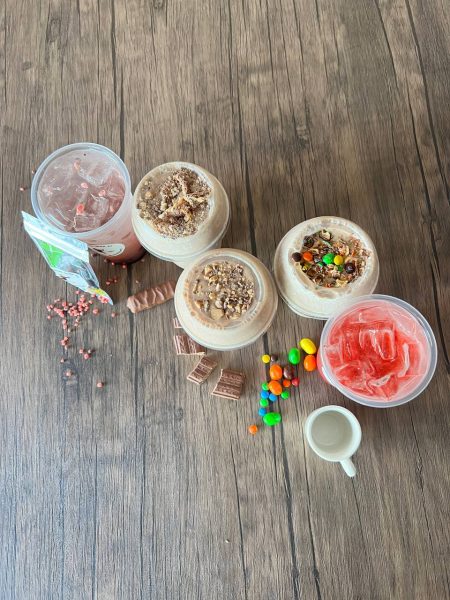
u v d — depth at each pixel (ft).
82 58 1.86
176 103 1.78
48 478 1.49
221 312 1.35
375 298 1.36
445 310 1.54
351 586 1.36
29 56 1.87
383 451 1.44
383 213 1.63
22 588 1.42
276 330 1.55
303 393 1.50
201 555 1.41
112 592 1.40
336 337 1.38
